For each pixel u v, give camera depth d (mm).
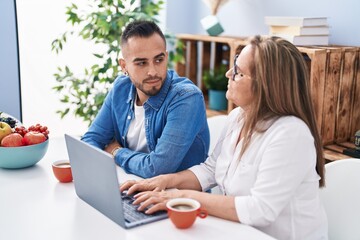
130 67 1683
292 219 1377
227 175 1494
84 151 1300
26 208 1340
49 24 3020
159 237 1181
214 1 2883
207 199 1331
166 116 1729
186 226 1221
